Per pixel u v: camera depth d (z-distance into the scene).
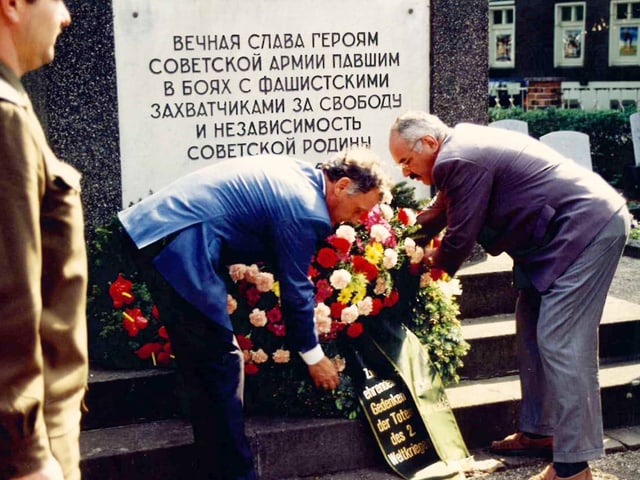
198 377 2.99
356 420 3.53
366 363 3.62
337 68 4.47
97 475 3.29
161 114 4.25
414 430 3.56
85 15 4.09
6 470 1.54
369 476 3.48
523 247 3.29
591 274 3.14
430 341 3.79
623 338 4.34
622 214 3.19
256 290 3.50
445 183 3.26
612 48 18.00
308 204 2.92
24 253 1.54
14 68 1.65
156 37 4.19
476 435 3.77
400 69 4.59
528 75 19.28
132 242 2.95
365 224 3.67
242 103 4.35
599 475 3.52
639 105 17.12
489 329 4.21
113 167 4.23
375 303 3.63
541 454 3.65
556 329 3.16
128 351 3.66
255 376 3.56
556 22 18.62
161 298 2.94
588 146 7.37
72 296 1.72
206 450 3.03
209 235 2.92
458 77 4.69
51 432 1.68
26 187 1.55
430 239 3.77
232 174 2.99
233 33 4.28
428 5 4.58
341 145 4.53
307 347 3.04
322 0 4.39
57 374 1.71
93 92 4.16
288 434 3.45
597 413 3.19
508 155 3.24
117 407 3.58
